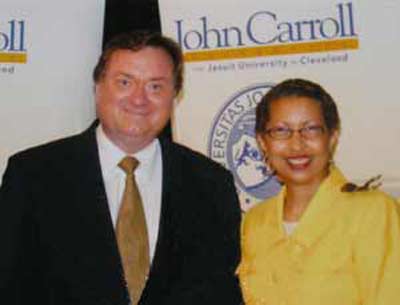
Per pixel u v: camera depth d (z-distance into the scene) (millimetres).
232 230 1733
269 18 2057
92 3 2146
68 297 1597
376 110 1986
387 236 1494
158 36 1715
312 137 1567
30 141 2092
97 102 1744
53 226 1617
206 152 2080
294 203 1609
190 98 2092
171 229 1685
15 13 2100
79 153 1708
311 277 1504
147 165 1772
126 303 1595
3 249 1581
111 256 1605
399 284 1468
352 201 1546
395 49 1987
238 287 1678
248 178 2039
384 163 1973
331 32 2021
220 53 2082
